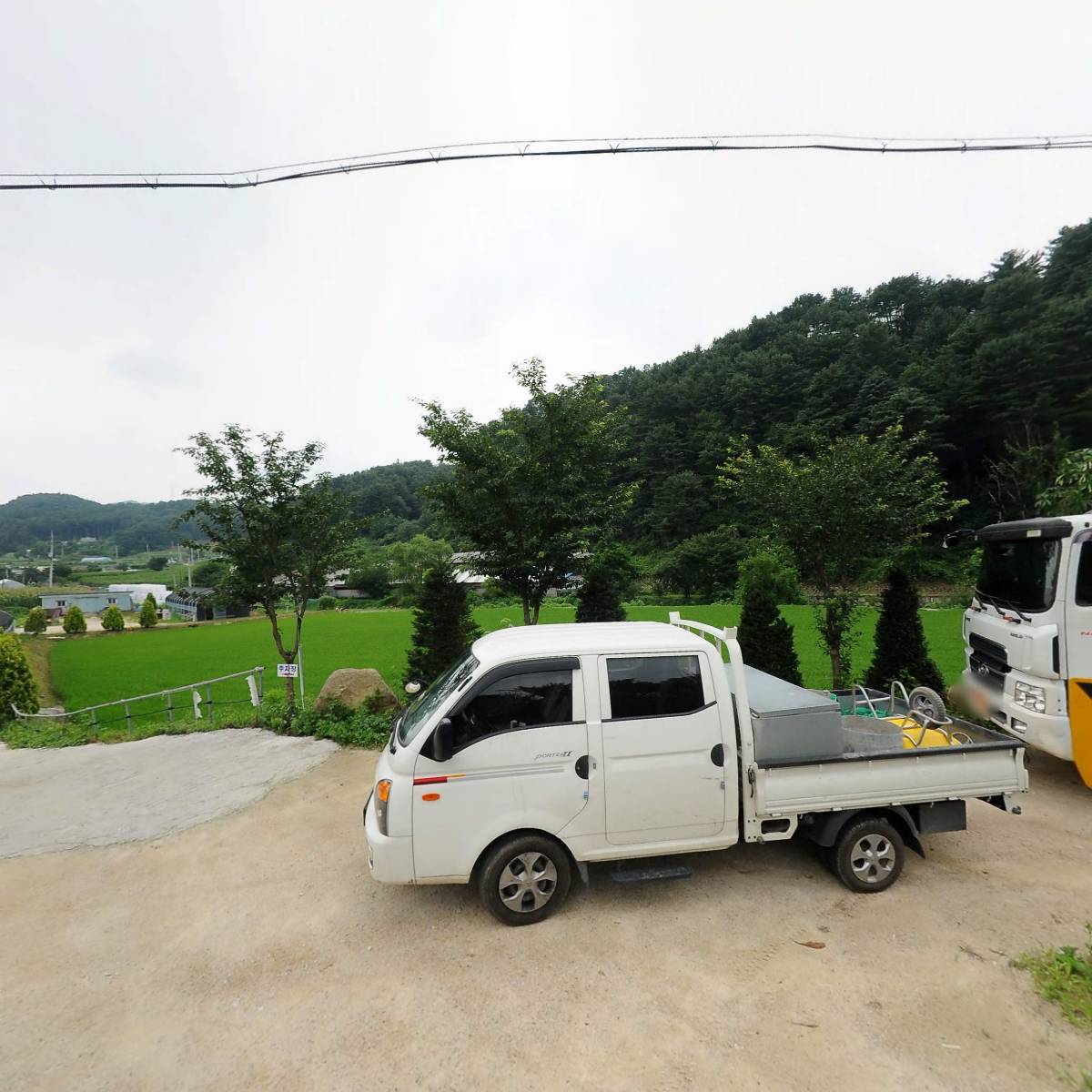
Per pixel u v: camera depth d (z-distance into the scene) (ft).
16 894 17.51
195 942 14.62
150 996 12.72
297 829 20.97
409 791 13.97
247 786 25.49
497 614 133.39
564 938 14.02
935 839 18.49
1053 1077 9.82
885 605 32.96
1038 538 22.27
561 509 33.09
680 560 192.95
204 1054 11.06
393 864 13.89
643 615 113.29
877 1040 10.71
